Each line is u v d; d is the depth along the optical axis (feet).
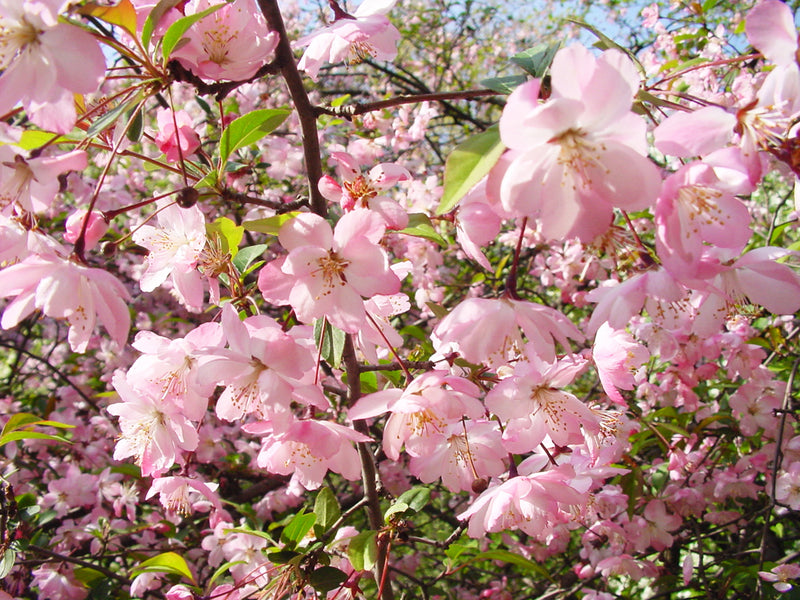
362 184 0.83
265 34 0.81
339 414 1.67
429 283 1.98
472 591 2.20
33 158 0.71
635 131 0.59
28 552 1.42
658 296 0.71
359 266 0.72
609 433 1.01
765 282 0.79
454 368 0.94
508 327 0.70
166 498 0.97
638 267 0.74
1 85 0.65
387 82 3.41
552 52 0.68
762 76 1.31
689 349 1.45
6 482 1.16
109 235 2.17
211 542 1.40
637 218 1.30
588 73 0.57
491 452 0.88
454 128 3.76
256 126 0.87
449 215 0.83
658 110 0.81
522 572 2.10
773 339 1.53
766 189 2.45
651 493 1.54
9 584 1.37
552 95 0.58
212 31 0.77
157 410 0.86
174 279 0.92
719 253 0.80
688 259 0.60
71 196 2.35
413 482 2.03
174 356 0.78
